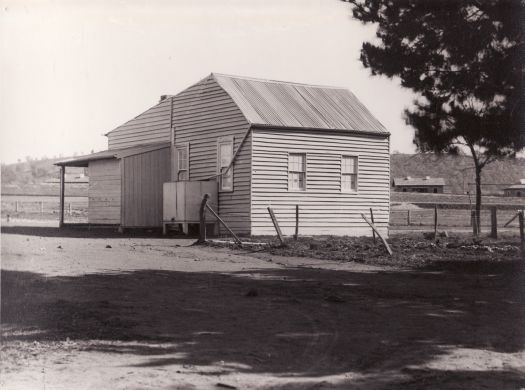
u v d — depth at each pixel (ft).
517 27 43.29
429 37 47.06
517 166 299.99
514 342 24.73
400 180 314.96
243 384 18.74
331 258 55.21
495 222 81.51
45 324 25.53
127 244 65.67
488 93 46.03
